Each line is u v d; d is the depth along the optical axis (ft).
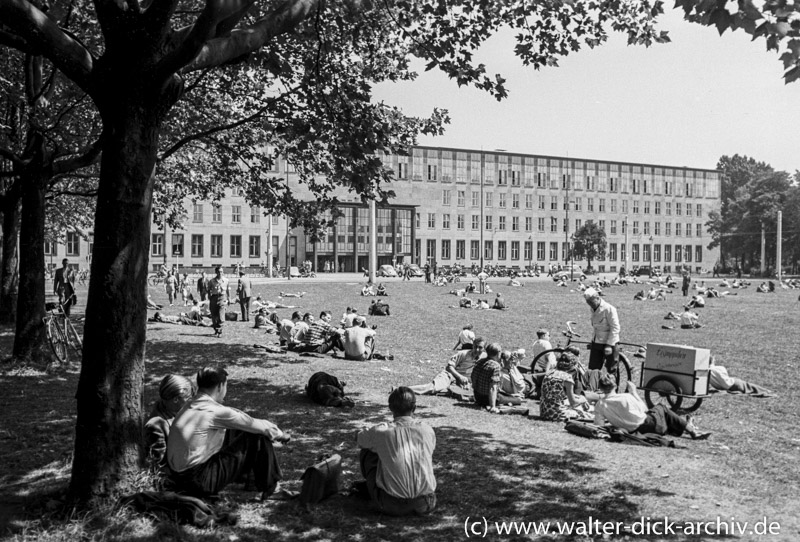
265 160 51.47
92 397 19.51
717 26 22.20
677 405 36.60
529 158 386.32
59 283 75.46
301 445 27.53
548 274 343.05
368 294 157.79
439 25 39.45
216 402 20.71
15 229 67.92
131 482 19.72
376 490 19.84
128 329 19.84
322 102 38.37
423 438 20.13
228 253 307.17
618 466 25.34
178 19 44.55
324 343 58.08
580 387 38.29
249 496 21.01
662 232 422.41
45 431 29.09
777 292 212.02
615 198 408.67
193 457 19.69
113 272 19.65
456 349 56.29
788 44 22.12
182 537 17.51
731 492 22.41
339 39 45.09
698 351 35.63
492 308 124.88
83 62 20.02
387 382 44.57
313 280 240.32
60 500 19.58
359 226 332.60
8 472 23.21
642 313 120.16
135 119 19.86
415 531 18.57
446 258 363.76
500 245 378.94
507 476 23.70
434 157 361.51
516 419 34.09
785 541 18.01
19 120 56.54
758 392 42.65
